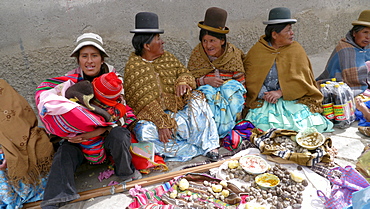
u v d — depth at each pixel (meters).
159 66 3.05
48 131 2.46
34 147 2.48
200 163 2.92
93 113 2.46
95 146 2.58
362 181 2.20
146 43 2.93
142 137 2.80
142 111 2.91
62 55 3.50
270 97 3.35
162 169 2.85
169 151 2.98
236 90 3.17
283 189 2.47
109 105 2.56
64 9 3.37
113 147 2.52
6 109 2.52
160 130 2.87
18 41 3.27
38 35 3.33
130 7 3.70
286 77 3.38
